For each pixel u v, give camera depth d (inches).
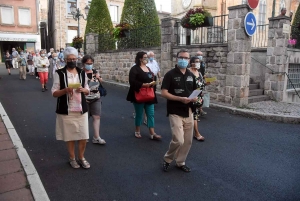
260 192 135.5
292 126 259.9
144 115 257.0
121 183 142.3
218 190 136.8
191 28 373.7
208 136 225.1
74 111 147.5
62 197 127.6
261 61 402.6
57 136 152.1
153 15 532.7
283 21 361.4
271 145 205.2
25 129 232.5
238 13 309.1
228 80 329.7
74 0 1177.4
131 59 498.0
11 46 1156.5
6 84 505.0
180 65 149.3
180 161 157.6
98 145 199.5
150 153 185.0
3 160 161.0
